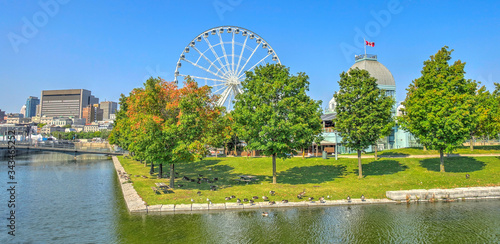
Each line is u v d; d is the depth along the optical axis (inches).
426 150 2386.8
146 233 948.0
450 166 1812.3
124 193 1514.5
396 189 1432.1
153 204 1221.1
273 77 1727.4
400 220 1066.7
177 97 1647.4
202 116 1526.8
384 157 2176.4
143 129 1518.2
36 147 4286.4
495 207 1224.8
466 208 1212.5
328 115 3225.9
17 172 2637.8
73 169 2896.2
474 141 3489.2
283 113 1592.0
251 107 1617.9
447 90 1612.9
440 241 885.2
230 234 936.3
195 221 1055.0
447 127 1551.4
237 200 1235.2
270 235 928.3
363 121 1649.9
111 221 1077.8
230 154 3346.5
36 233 964.0
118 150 5206.7
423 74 1756.9
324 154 2274.9
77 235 941.2
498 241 883.4
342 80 1779.0
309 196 1336.1
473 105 1726.1
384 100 1731.1
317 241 884.0
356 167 1948.8
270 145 1477.6
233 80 3115.2
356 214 1134.4
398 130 2955.2
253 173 2006.6
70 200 1445.6
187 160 1508.4
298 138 1569.9
